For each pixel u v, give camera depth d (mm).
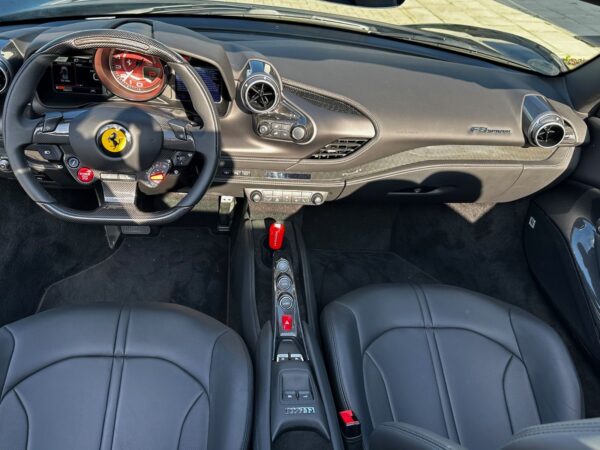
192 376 1402
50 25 1852
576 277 1980
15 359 1378
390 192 2047
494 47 2064
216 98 1684
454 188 2078
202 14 1988
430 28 2127
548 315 2230
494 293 2359
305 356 1551
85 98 1572
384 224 2520
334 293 2354
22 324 1459
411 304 1675
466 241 2430
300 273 2051
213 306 2283
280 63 1790
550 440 758
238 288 2090
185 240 2500
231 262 2387
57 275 2277
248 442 1283
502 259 2389
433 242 2496
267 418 1367
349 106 1785
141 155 1467
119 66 1476
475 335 1631
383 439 1147
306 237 2516
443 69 1939
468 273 2434
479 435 1467
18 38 1609
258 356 1564
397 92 1826
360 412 1428
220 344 1469
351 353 1534
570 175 2082
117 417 1318
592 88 1903
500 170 1984
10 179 1907
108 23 1607
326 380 1495
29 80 1380
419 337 1617
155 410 1337
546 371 1550
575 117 1945
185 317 1529
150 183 1573
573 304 2025
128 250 2432
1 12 1858
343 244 2541
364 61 1883
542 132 1840
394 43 2053
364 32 2061
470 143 1883
